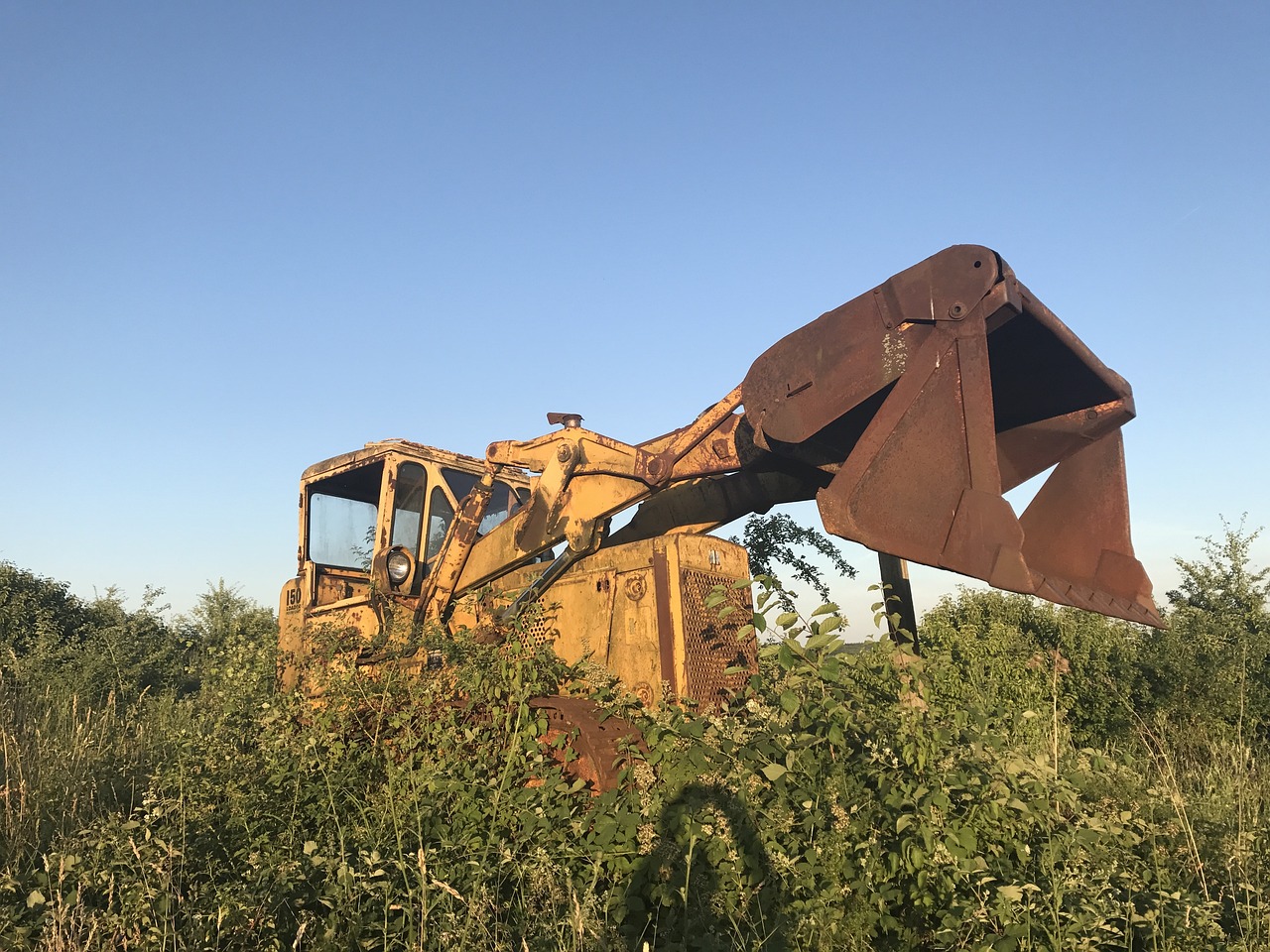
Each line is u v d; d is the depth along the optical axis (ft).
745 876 11.14
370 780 14.46
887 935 11.07
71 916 11.17
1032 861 11.69
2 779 18.38
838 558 28.14
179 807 13.76
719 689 14.83
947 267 12.23
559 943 10.21
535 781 13.37
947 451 11.78
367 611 19.62
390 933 10.87
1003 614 29.73
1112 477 15.56
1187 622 28.35
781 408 13.73
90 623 45.85
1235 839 13.29
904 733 12.14
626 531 18.57
